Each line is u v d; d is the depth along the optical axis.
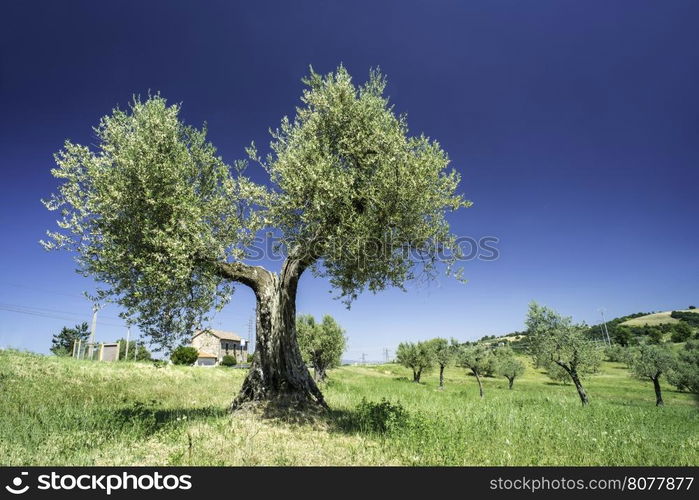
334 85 13.17
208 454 7.45
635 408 22.55
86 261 11.27
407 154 11.34
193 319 11.73
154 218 11.20
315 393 13.49
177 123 12.55
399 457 7.82
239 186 12.07
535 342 28.77
